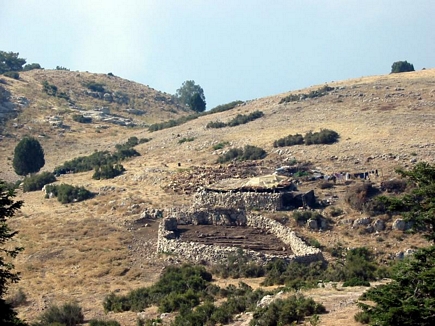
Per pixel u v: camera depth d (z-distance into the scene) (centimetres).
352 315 3584
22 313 4734
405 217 3356
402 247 5578
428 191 3316
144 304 4734
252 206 6562
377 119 9025
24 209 7700
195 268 5284
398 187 6425
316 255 5344
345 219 6078
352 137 8388
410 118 8856
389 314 2931
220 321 4047
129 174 8738
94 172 9325
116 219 6912
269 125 9838
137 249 6081
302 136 8738
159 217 6831
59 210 7512
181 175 8044
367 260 5353
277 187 6712
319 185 6900
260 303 4122
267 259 5341
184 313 4275
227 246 5703
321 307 3753
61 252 6116
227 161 8500
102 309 4775
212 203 6775
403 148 7612
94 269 5634
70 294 5128
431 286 2952
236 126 10319
